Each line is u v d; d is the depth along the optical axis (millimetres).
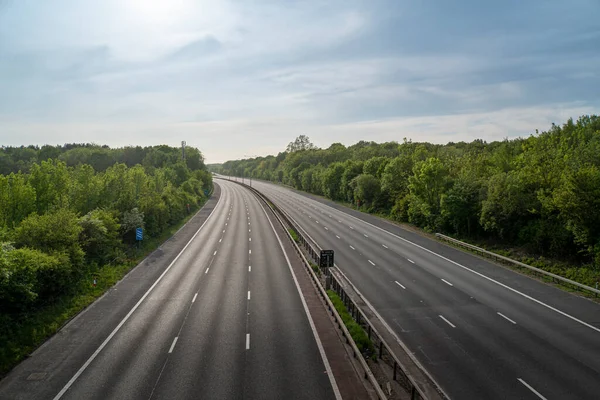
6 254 22359
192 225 62938
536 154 45969
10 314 22266
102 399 15281
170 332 21688
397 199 64438
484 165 56375
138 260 38750
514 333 21297
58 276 26188
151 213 52750
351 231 54375
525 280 31141
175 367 17766
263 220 66875
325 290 27969
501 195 40500
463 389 15914
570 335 20953
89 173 50719
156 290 29406
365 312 24578
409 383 16500
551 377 16766
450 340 20531
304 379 16719
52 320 23156
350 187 89375
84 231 35250
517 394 15523
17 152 136000
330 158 156250
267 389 15938
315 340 20531
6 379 16953
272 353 19078
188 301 26797
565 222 34438
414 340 20578
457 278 31781
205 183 127188
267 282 31031
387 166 70312
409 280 31297
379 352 18797
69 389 16047
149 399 15242
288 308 25281
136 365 18016
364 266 35594
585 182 30938
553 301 26297
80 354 19219
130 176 63469
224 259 39062
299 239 47344
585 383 16250
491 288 29203
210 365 17922
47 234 28734
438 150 94000
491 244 42188
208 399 15234
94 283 29656
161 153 155875
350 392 15766
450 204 46281
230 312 24625
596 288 27109
